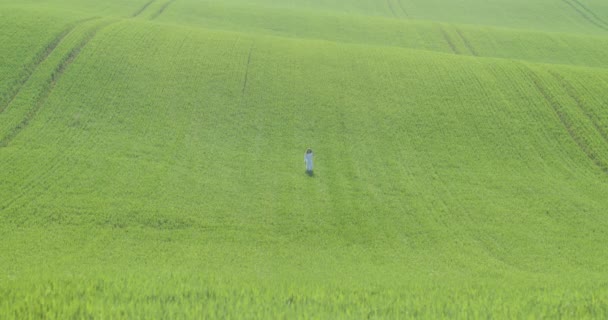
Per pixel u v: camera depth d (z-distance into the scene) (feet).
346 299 39.55
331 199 84.23
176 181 86.02
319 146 104.53
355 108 120.88
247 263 62.44
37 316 32.81
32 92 111.96
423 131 112.57
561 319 36.14
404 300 39.99
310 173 93.30
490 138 111.04
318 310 36.47
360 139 108.17
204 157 96.02
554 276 61.52
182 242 68.13
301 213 78.95
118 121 106.22
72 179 82.94
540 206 86.38
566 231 78.38
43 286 38.60
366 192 87.45
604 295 42.16
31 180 81.30
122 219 72.79
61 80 118.32
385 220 78.59
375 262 65.36
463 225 78.59
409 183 91.91
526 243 73.92
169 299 37.76
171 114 111.55
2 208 72.74
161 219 73.61
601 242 75.46
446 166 99.30
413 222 78.59
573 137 112.88
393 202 84.69
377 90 130.00
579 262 68.95
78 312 34.06
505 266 66.18
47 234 67.21
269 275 55.98
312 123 113.60
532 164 102.17
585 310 38.27
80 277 42.65
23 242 64.54
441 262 66.33
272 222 75.61
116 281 41.39
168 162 92.68
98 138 98.68
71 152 92.17
